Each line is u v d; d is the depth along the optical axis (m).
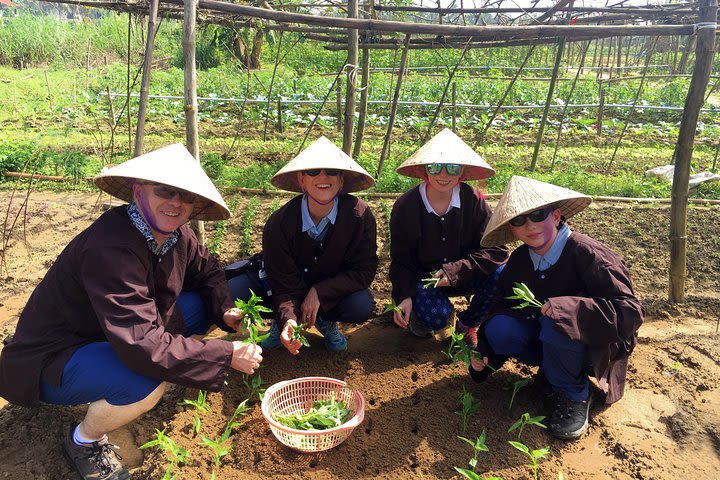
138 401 2.88
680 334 4.42
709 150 10.98
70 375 2.82
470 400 3.33
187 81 4.52
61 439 3.29
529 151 10.77
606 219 6.40
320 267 3.91
